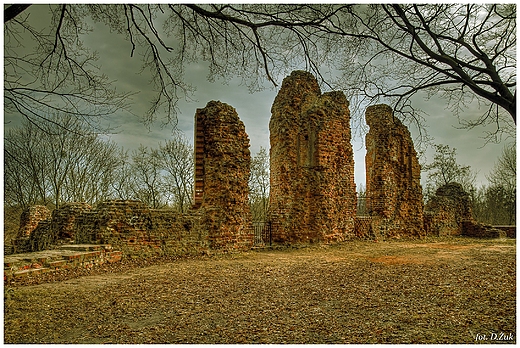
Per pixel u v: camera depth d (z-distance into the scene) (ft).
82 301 24.22
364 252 52.16
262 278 32.40
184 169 96.58
